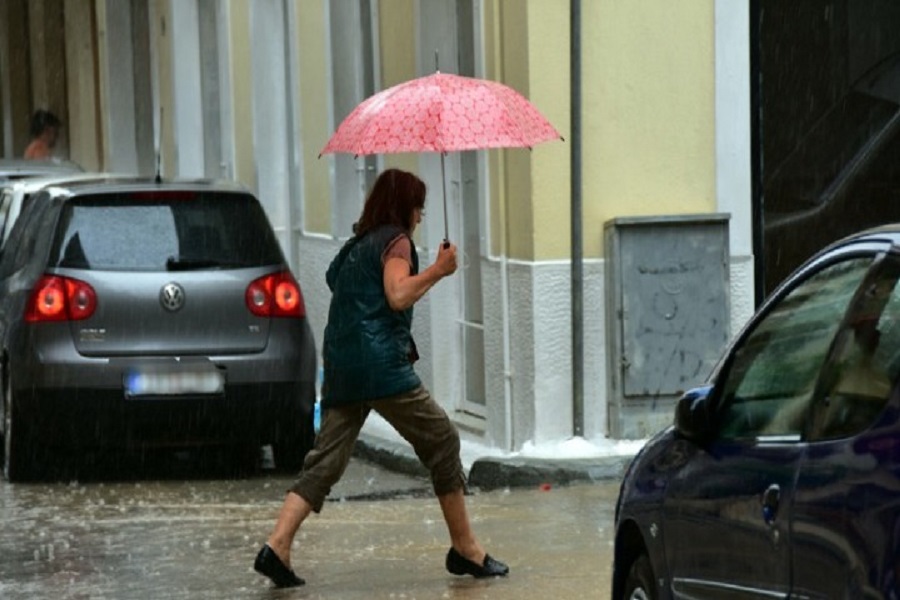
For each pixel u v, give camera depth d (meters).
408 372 24.95
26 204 38.81
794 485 14.87
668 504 17.53
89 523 30.95
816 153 38.84
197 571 26.52
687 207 35.44
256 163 55.75
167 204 35.88
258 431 35.78
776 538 15.06
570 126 34.47
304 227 51.28
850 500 13.91
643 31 35.03
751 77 35.72
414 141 24.31
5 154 94.56
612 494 31.84
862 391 14.45
